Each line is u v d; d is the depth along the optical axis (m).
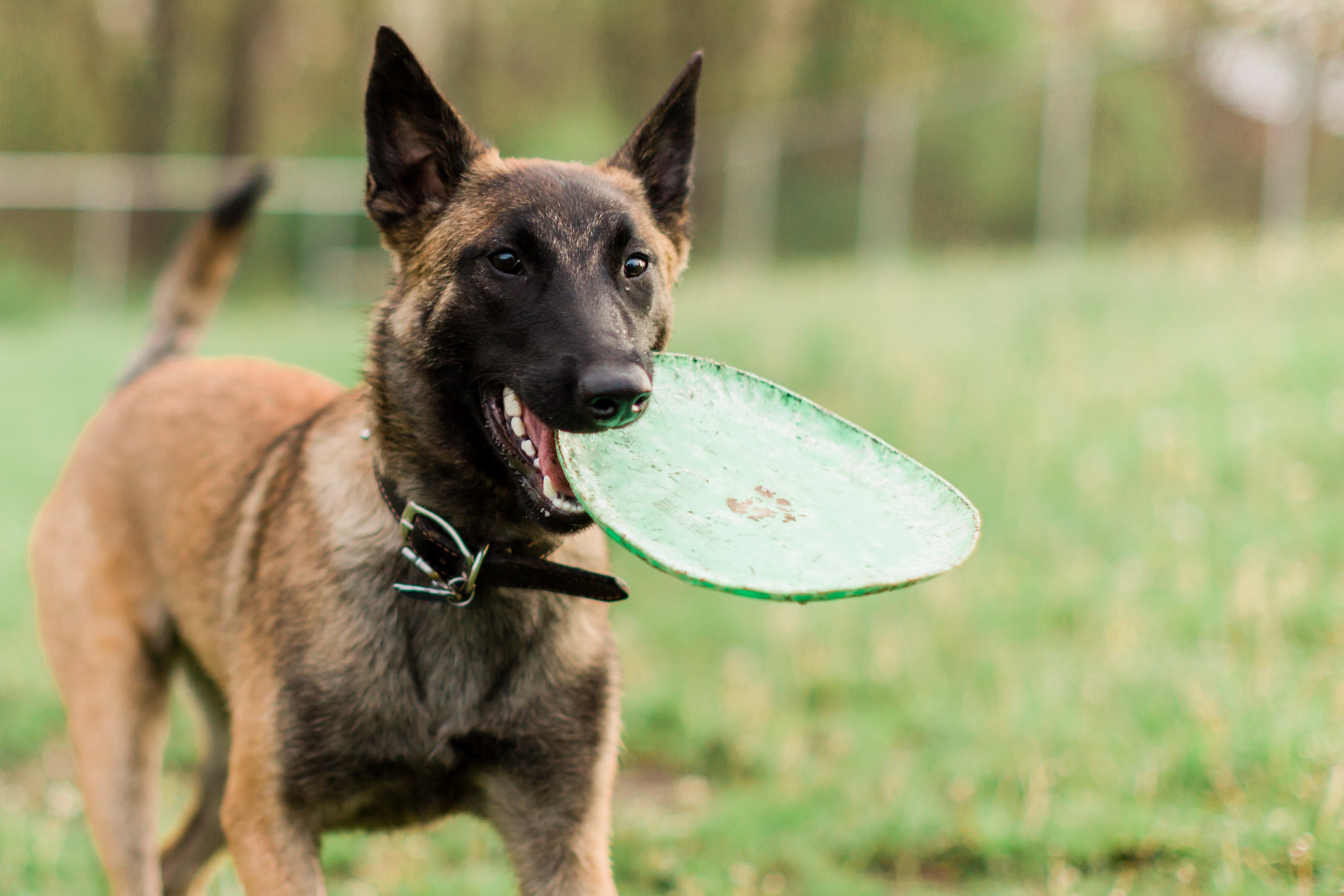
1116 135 19.89
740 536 2.96
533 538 3.59
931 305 15.08
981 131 21.58
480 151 3.77
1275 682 5.39
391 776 3.46
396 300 3.62
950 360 12.11
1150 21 25.50
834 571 2.79
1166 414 9.63
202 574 4.05
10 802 5.18
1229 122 19.05
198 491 4.23
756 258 25.19
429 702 3.45
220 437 4.35
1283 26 17.86
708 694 6.21
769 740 5.73
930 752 5.43
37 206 29.61
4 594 7.59
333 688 3.37
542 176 3.59
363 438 3.60
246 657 3.56
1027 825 4.62
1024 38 39.56
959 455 9.41
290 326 21.64
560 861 3.56
